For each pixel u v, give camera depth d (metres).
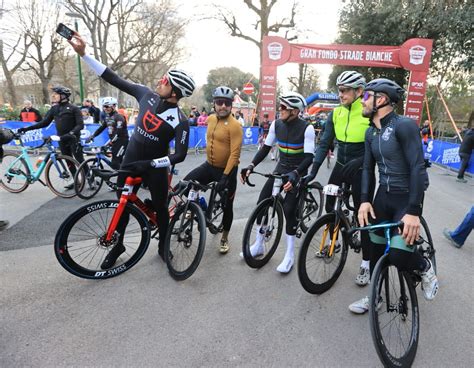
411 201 1.89
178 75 2.68
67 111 5.40
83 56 2.91
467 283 3.03
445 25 14.81
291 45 13.54
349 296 2.76
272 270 3.15
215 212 3.37
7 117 11.88
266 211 3.19
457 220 4.94
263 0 19.34
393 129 2.05
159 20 21.14
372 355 2.07
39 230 3.89
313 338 2.21
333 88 25.23
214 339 2.16
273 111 14.10
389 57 13.39
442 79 18.89
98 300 2.52
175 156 2.72
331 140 3.17
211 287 2.79
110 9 19.95
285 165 3.32
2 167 6.13
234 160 3.19
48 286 2.68
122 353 2.00
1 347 2.00
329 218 2.71
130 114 19.59
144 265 3.10
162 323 2.29
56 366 1.88
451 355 2.10
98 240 2.83
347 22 18.48
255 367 1.94
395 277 2.29
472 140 8.18
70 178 5.34
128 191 2.79
